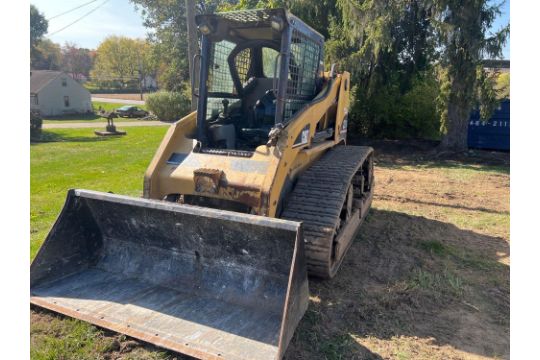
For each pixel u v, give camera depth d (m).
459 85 11.85
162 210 3.37
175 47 35.44
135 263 3.89
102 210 3.82
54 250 3.70
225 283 3.53
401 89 14.23
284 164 3.75
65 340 3.04
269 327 3.11
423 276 4.38
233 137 4.59
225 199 3.78
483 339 3.34
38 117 17.77
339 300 3.84
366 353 3.09
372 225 6.10
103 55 75.38
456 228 6.18
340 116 5.67
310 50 4.70
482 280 4.40
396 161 12.55
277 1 14.49
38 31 62.75
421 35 13.45
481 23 11.42
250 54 5.00
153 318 3.22
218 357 2.77
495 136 13.82
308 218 3.95
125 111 33.91
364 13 12.49
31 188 8.25
